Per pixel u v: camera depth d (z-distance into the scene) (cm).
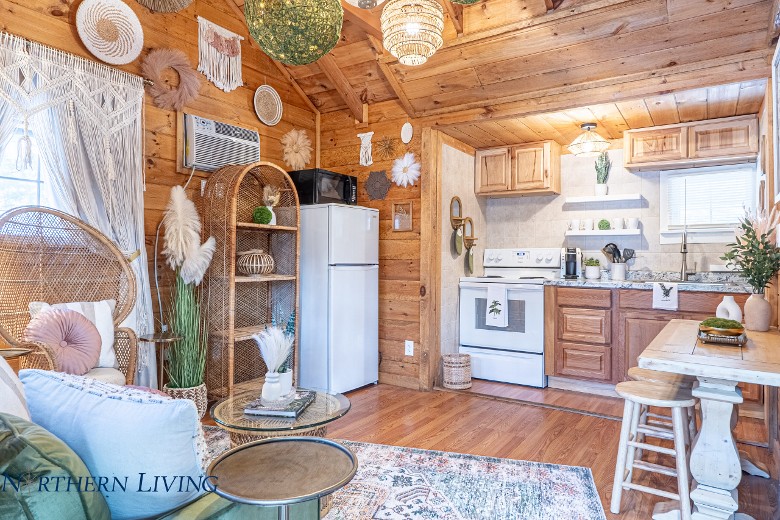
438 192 411
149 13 321
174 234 308
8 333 229
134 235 302
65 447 89
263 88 403
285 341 202
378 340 427
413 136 411
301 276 393
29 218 258
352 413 336
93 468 95
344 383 384
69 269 272
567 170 472
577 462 253
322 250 381
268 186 386
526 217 491
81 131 278
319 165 464
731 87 304
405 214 416
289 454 125
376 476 234
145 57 317
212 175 347
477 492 219
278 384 197
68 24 280
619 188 448
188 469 97
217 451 261
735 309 249
